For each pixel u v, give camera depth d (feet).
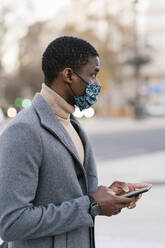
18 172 7.60
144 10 271.69
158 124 128.47
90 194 8.27
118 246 21.68
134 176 41.68
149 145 71.05
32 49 199.93
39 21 190.70
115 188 8.30
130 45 167.84
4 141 7.81
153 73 297.94
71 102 8.32
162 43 311.47
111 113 224.74
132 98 172.45
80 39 8.25
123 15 169.89
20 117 7.95
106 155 58.70
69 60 8.09
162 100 266.77
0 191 7.62
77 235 8.07
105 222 26.43
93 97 8.29
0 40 178.50
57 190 7.84
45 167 7.81
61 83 8.20
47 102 8.21
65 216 7.66
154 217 27.25
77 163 8.07
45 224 7.59
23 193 7.60
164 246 21.66
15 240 7.79
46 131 7.89
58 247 7.88
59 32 178.91
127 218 27.17
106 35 178.09
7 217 7.54
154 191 34.86
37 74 214.07
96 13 175.63
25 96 220.23
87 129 110.63
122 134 93.66
